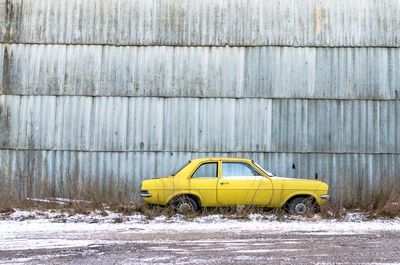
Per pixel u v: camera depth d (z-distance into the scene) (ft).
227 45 49.60
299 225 35.12
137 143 48.73
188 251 26.50
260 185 38.86
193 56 49.55
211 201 38.68
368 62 49.24
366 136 48.52
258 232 32.30
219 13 50.01
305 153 48.39
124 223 36.04
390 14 49.70
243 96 49.03
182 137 48.75
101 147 48.65
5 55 49.37
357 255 25.63
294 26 49.70
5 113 48.83
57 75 49.32
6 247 27.32
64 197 46.73
